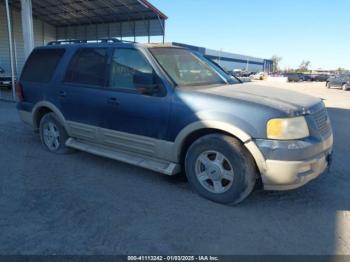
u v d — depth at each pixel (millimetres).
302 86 33969
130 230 3283
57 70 5488
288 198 4062
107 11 19406
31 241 3078
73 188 4293
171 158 4188
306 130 3582
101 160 5449
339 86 28531
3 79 17672
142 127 4344
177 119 3998
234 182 3701
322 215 3654
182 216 3580
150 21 19953
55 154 5746
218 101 3760
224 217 3572
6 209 3689
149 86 4090
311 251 2990
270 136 3477
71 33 24312
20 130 7680
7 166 5109
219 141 3742
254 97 3803
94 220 3467
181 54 4828
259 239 3166
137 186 4379
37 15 21594
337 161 5598
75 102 5141
